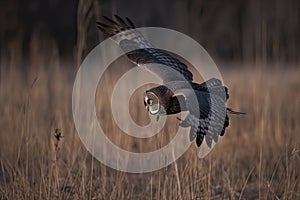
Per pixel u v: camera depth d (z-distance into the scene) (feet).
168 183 90.33
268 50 218.59
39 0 313.32
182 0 221.87
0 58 227.81
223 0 276.41
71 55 295.48
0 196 87.61
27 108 97.45
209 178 89.35
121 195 88.17
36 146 98.78
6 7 294.05
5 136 106.93
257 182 98.99
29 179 92.17
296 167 95.40
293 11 254.27
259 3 264.93
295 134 110.42
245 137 113.29
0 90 134.21
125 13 256.93
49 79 135.44
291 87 152.56
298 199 90.68
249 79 145.69
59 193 84.89
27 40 285.02
